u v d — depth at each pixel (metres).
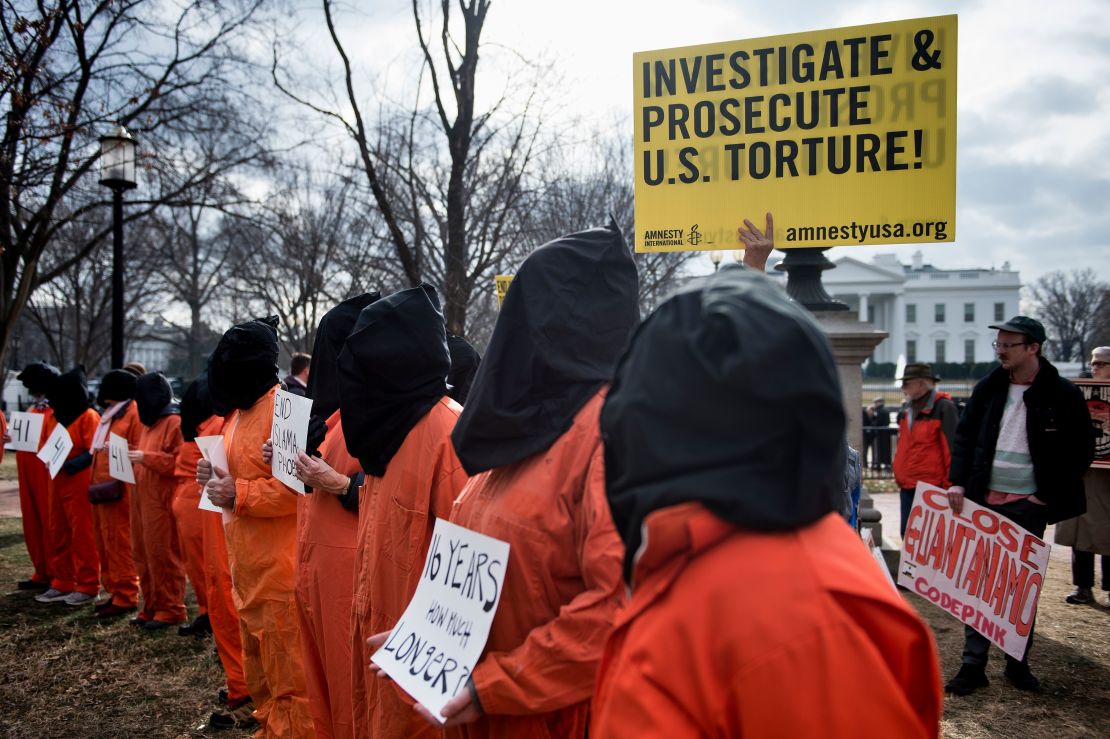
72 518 6.83
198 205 14.77
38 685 5.04
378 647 2.21
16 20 8.16
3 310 12.27
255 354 3.89
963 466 4.95
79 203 15.95
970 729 4.21
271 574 3.63
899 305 81.19
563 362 2.00
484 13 8.34
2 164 8.16
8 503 12.45
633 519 1.10
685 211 4.51
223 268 30.52
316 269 17.61
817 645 0.99
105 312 29.34
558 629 1.76
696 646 1.04
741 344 1.03
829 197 4.30
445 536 2.14
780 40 4.32
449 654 1.92
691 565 1.09
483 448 2.05
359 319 2.87
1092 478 6.25
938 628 5.93
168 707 4.73
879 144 4.22
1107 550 6.17
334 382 3.88
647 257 16.20
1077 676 4.93
